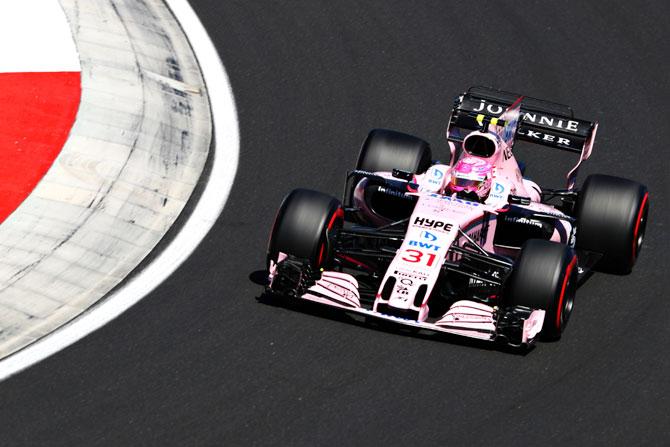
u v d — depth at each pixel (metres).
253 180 45.50
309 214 35.25
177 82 53.09
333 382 32.34
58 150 44.09
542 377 33.25
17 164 42.72
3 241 38.16
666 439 30.88
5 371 32.03
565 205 42.59
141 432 29.78
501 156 38.56
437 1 65.56
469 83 57.03
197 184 44.62
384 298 33.91
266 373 32.62
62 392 31.33
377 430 30.30
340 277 35.03
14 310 34.88
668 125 54.66
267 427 30.20
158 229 40.81
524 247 34.44
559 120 43.03
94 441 29.36
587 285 39.19
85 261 37.94
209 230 41.12
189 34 58.88
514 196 36.81
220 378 32.31
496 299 36.78
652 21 65.50
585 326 36.41
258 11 62.56
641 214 39.38
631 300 38.34
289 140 49.56
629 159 51.09
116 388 31.62
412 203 39.00
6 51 50.94
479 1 66.00
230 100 52.72
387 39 60.78
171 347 33.72
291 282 35.09
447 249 34.78
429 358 33.72
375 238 37.53
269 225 42.03
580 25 64.25
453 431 30.47
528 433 30.62
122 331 34.34
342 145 49.66
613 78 58.94
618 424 31.34
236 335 34.47
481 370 33.31
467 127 42.78
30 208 40.19
